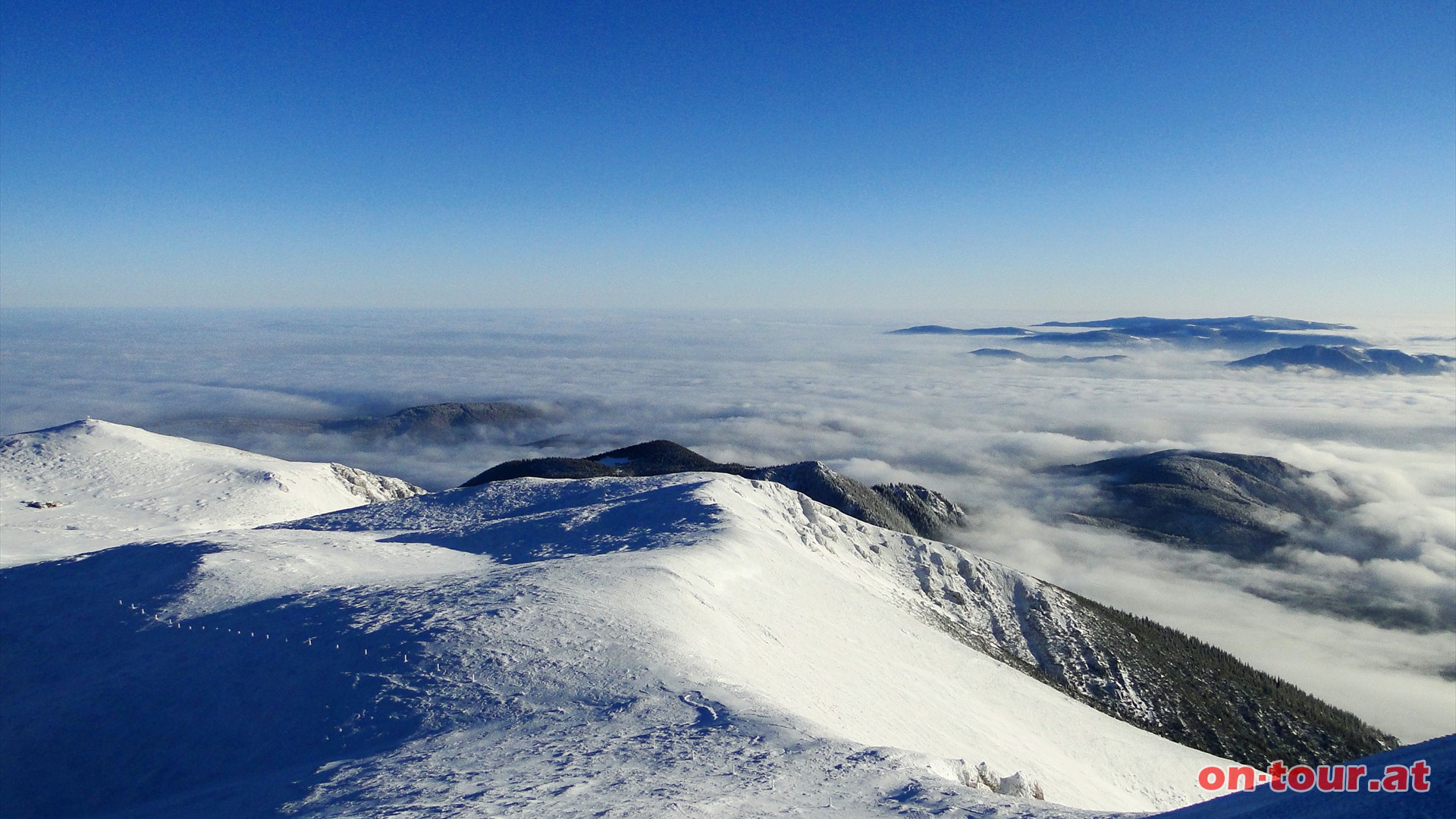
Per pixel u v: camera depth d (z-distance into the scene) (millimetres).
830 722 18297
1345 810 6160
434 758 13172
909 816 9859
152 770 15656
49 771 16250
